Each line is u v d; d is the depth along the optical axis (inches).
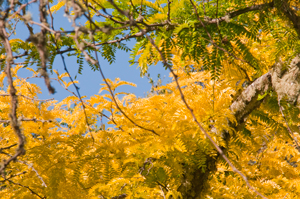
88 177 70.6
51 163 65.0
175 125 64.4
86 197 64.9
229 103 82.9
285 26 57.0
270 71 72.9
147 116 72.2
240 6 55.5
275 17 57.9
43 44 27.9
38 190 67.4
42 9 29.6
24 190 66.5
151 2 51.9
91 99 79.0
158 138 68.2
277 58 64.1
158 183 69.6
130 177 61.0
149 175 67.6
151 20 49.6
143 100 80.4
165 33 51.9
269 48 63.0
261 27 56.7
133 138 69.9
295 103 72.7
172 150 65.4
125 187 59.1
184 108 69.8
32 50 49.4
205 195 83.3
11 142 82.0
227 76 83.0
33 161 63.1
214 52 55.8
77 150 66.3
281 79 68.9
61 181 63.2
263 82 74.2
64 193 63.7
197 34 53.4
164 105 76.5
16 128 29.5
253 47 74.0
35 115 82.6
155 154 68.6
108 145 68.8
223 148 81.0
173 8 51.8
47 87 26.9
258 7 52.7
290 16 54.4
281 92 68.8
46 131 83.7
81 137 68.8
